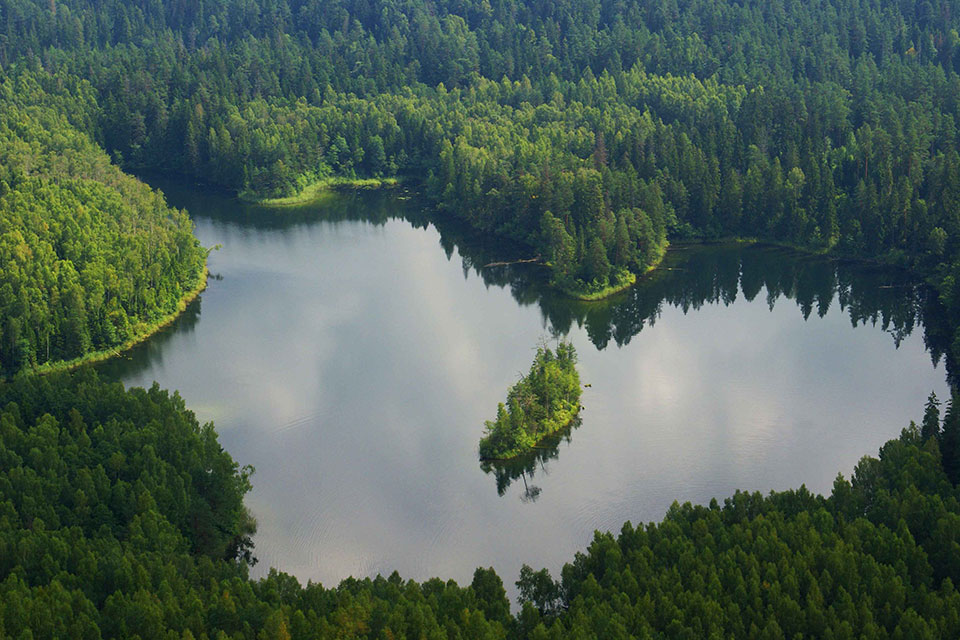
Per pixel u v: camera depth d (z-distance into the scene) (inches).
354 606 4697.3
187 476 6058.1
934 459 6067.9
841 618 4849.9
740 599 4982.8
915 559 5226.4
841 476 5871.1
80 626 4623.5
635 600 4980.3
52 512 5629.9
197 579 5206.7
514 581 5910.4
